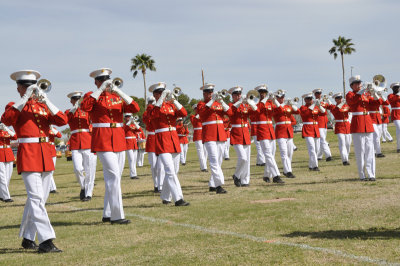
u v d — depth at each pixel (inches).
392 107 778.8
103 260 238.2
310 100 651.5
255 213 338.0
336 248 233.1
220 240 264.4
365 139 486.6
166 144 406.9
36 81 285.4
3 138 517.7
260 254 229.6
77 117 487.8
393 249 226.4
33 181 269.7
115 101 342.6
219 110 469.7
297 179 542.3
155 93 413.7
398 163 625.9
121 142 342.3
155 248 256.2
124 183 642.2
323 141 753.6
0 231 335.0
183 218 339.6
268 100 547.5
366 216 304.7
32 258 251.4
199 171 753.6
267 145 530.6
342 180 499.5
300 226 287.9
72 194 558.3
